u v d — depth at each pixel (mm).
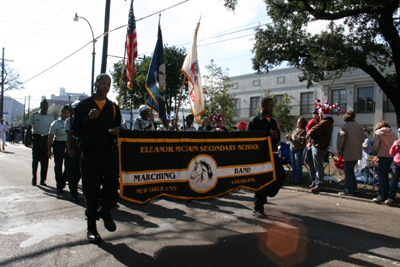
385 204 6016
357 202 6227
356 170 8797
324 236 4113
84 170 3604
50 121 7520
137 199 3752
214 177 4391
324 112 6930
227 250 3559
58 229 4164
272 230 4316
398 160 5711
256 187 4777
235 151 4621
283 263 3229
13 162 12094
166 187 3996
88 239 3732
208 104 23000
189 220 4770
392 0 10125
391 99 12586
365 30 11953
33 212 4984
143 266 3090
